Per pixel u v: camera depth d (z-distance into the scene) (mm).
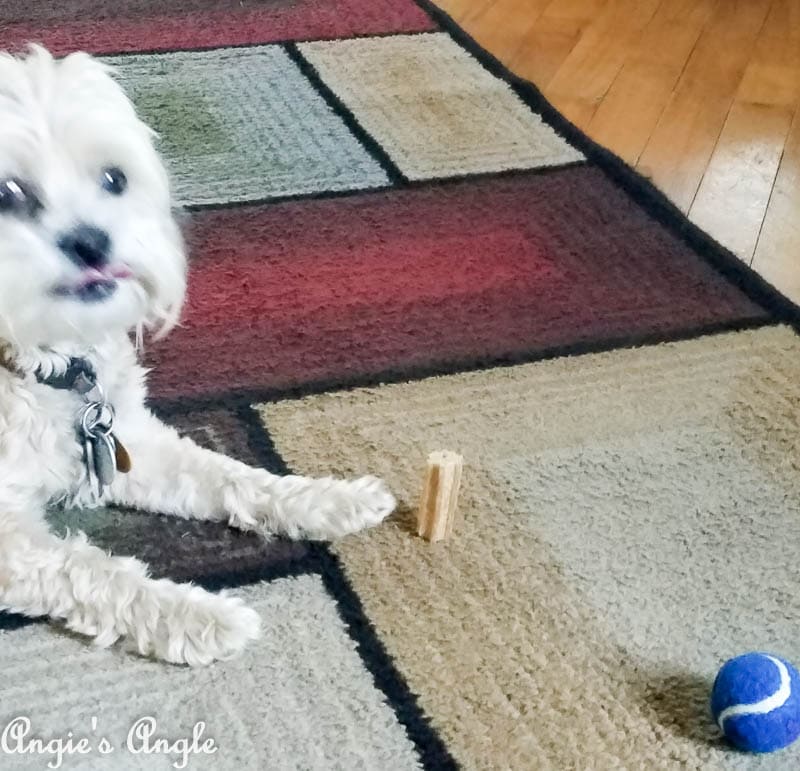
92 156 637
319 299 952
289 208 1053
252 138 1141
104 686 648
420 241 1030
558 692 666
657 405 875
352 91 1237
